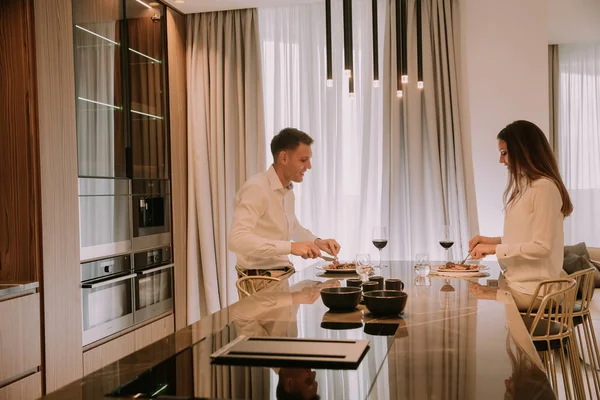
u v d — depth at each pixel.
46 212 3.25
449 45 4.68
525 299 2.80
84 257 3.63
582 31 6.38
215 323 1.62
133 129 4.27
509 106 4.73
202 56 5.09
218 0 4.74
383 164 4.81
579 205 7.10
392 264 3.19
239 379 1.09
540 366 1.14
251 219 2.86
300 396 0.99
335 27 5.00
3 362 2.88
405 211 4.83
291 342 1.33
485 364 1.16
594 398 3.60
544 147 2.97
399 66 3.21
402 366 1.16
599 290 4.89
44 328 3.22
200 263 5.14
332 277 2.72
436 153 4.70
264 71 5.13
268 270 3.05
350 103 5.03
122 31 4.14
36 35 3.20
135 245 4.25
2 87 3.21
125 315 4.06
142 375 1.13
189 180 5.05
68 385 1.07
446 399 0.95
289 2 4.88
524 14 4.69
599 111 7.02
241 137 5.05
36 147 3.21
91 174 3.76
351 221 5.03
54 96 3.33
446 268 2.83
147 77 4.54
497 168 4.76
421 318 1.66
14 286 2.98
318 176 5.00
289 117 5.07
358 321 1.63
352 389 1.02
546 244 2.75
